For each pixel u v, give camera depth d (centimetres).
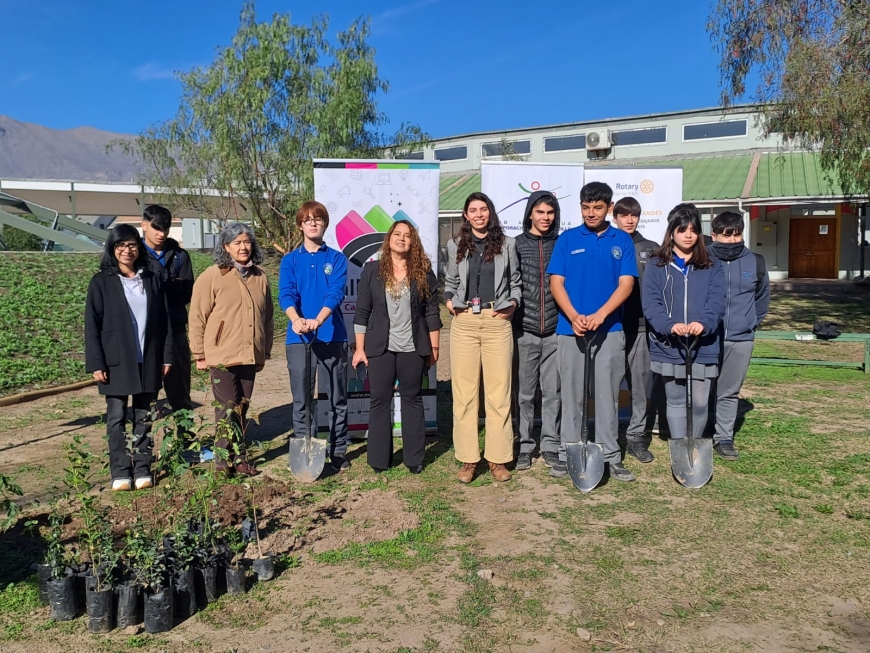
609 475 531
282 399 802
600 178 678
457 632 321
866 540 412
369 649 308
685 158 2569
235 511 445
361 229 618
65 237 2322
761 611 337
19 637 321
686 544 410
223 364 514
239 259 525
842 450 580
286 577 375
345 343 559
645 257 576
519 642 313
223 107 1777
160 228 567
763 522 440
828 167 1369
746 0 1312
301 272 547
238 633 323
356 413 642
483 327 508
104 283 492
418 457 534
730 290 558
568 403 520
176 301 585
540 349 546
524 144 2927
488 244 507
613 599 348
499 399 514
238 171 1811
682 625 325
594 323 484
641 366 570
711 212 2327
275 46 1781
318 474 522
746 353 557
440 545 411
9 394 816
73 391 865
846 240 2389
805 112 1224
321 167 608
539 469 550
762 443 601
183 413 393
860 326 1404
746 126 2483
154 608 322
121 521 431
